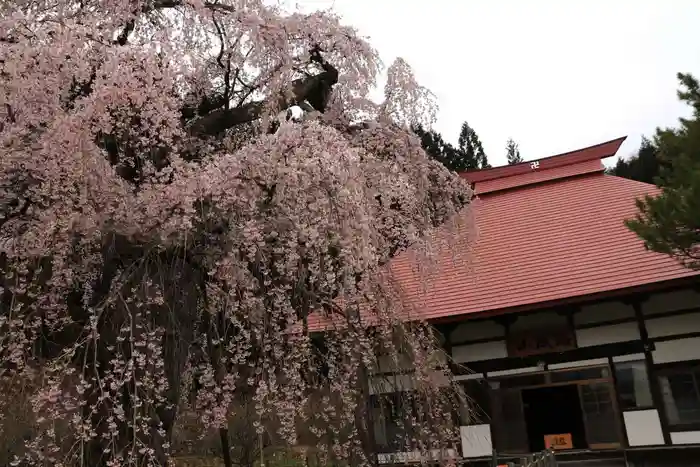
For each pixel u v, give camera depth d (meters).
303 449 4.59
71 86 3.82
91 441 3.23
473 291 8.97
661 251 5.85
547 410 12.12
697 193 5.13
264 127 4.32
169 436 3.62
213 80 5.21
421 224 5.21
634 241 8.91
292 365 3.77
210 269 3.62
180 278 3.73
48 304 3.48
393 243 4.98
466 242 6.05
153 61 3.72
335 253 3.88
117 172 3.91
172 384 3.61
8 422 3.91
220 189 3.47
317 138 3.81
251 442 5.72
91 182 3.46
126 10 4.54
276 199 3.64
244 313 3.63
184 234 3.50
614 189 11.16
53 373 3.29
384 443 5.78
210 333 3.78
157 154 4.01
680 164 5.65
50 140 3.33
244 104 5.16
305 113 5.38
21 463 3.54
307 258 3.78
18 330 3.36
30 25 3.77
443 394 5.32
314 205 3.62
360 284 4.12
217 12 4.74
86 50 3.79
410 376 4.88
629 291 7.62
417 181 5.32
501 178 12.98
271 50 4.75
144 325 3.41
